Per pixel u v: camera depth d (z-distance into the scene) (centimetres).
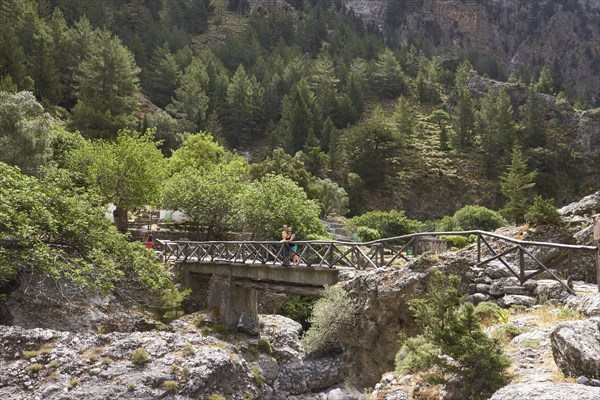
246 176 5575
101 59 8806
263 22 16412
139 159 3356
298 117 10100
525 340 839
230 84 11469
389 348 1463
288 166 5775
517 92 11675
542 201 1564
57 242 1862
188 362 1483
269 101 11838
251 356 2233
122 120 7588
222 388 1519
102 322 2062
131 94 9100
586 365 636
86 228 1856
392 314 1441
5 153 3186
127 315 2189
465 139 10106
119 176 3319
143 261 1986
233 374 1580
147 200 3428
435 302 782
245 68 14188
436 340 745
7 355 1392
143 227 3756
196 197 3559
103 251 1955
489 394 708
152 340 1551
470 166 9562
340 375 2333
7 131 3281
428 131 11162
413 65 15275
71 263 1812
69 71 9294
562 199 9100
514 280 1252
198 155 5481
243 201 3247
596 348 650
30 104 3762
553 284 1156
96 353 1458
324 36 17325
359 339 1616
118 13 13988
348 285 1680
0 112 3284
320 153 8781
